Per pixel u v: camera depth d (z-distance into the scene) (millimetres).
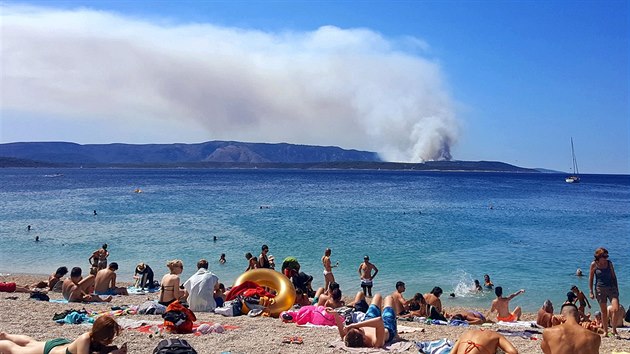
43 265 21984
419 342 8258
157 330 9070
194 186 98562
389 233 32188
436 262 23266
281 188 93000
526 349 8812
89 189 83938
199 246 26516
